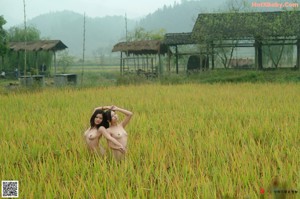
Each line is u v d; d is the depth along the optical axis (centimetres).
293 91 2259
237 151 884
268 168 730
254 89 2452
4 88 2686
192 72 3728
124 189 673
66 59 6806
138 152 878
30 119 1398
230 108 1566
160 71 3950
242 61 4750
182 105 1733
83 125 1245
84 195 659
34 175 745
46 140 1059
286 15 3781
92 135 857
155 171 745
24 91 2594
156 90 2503
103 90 2536
